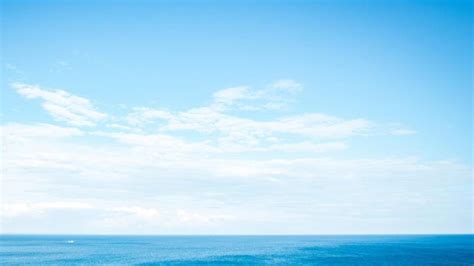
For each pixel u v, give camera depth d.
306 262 80.62
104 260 86.94
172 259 88.62
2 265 78.31
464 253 102.25
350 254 100.31
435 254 99.00
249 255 99.56
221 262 81.50
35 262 83.19
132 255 100.56
